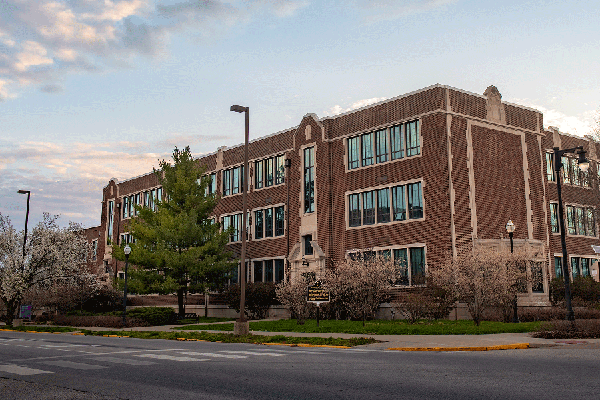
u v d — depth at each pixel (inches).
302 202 1542.8
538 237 1368.1
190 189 1528.1
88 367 485.7
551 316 1022.4
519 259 1040.2
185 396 337.4
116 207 2354.8
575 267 1555.1
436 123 1259.8
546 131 1574.8
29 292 1578.5
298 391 351.3
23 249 1502.2
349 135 1449.3
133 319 1285.7
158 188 2129.7
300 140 1581.0
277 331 971.9
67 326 1338.6
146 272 1438.2
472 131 1294.3
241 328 858.1
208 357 563.2
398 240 1294.3
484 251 1035.9
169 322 1342.3
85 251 1711.4
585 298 1279.5
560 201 867.4
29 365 506.9
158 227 1441.9
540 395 327.6
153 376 422.6
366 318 1206.3
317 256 1450.5
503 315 1045.8
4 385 385.7
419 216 1269.7
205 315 1700.3
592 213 1657.2
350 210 1427.2
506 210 1312.7
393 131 1359.5
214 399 327.3
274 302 1503.4
